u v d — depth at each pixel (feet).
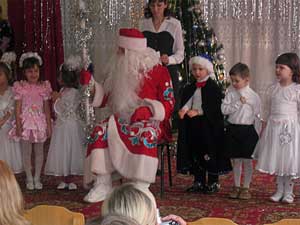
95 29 26.45
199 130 16.48
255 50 26.61
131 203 6.17
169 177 17.85
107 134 15.57
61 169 17.26
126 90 15.53
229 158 16.44
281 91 15.51
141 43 15.75
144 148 15.08
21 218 6.57
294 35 26.20
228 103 16.06
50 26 27.12
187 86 16.94
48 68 27.17
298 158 15.35
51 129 17.80
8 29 26.91
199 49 21.56
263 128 15.89
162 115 15.31
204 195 16.89
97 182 15.90
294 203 16.01
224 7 26.55
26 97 17.35
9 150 17.62
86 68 17.06
